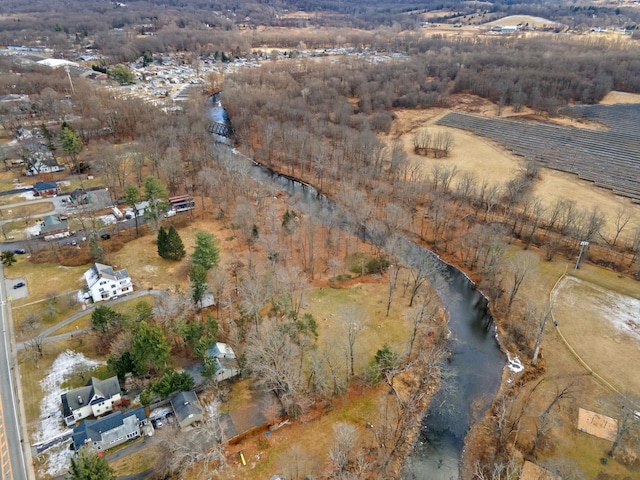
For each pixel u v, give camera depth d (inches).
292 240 4837.6
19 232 4800.7
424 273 3924.7
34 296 3848.4
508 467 2415.1
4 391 2984.7
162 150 6373.0
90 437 2571.4
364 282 4281.5
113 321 3346.5
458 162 6978.4
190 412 2748.5
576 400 3048.7
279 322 3378.4
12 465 2527.1
